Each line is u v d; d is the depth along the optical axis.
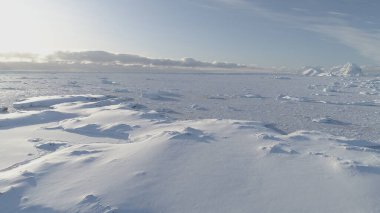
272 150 16.61
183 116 40.50
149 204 11.23
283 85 120.62
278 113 45.56
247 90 89.81
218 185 12.48
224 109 48.12
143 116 31.91
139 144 18.05
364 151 18.27
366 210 10.76
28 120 30.80
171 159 15.13
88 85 94.56
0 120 29.52
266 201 11.33
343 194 11.73
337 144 20.14
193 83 121.56
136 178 13.05
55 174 14.04
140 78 155.00
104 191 12.09
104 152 17.08
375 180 12.87
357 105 57.91
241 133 21.47
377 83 131.62
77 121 29.34
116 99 54.12
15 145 21.12
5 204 11.59
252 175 13.40
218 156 15.70
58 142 21.47
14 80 112.38
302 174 13.46
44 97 50.38
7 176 14.08
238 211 10.79
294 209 10.83
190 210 10.89
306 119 40.69
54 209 11.08
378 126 36.56
